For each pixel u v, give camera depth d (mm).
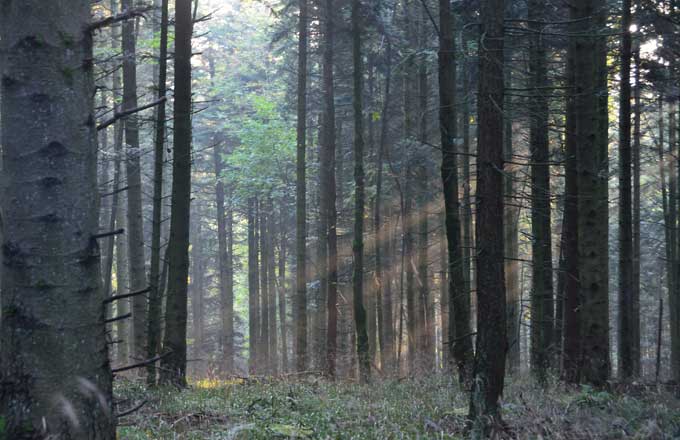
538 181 13398
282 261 38469
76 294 3125
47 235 3070
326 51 20594
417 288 25844
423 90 22172
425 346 24156
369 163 26766
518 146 21734
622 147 12461
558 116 16250
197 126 39781
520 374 14922
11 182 3088
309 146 33125
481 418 7008
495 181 7371
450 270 11758
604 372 10984
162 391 10789
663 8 13383
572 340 12023
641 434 6684
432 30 21625
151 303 12023
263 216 37625
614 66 13875
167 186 38469
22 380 3010
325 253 24750
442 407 9023
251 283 36719
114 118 3451
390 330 27406
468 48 14109
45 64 3102
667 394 9180
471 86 16547
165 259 12438
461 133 23922
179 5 12172
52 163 3096
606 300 11258
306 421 7516
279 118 30500
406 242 25031
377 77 28625
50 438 2984
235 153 30562
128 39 16234
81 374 3105
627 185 12484
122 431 6484
